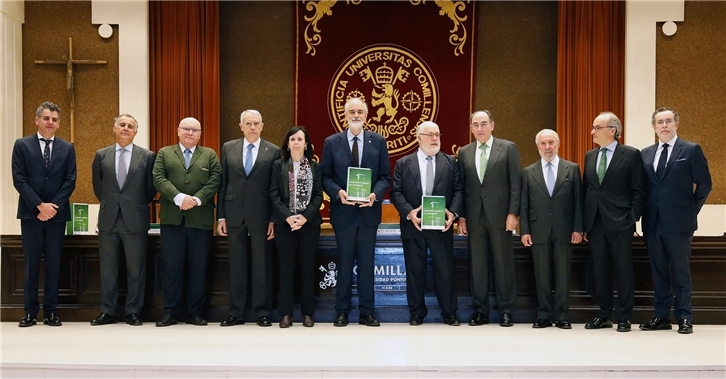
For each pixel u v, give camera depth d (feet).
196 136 17.69
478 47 28.91
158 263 18.33
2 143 26.55
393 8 28.30
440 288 17.38
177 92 28.19
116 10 27.99
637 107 27.48
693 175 16.81
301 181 17.01
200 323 17.46
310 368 11.80
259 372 11.80
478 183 17.43
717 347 14.03
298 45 28.40
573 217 17.43
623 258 16.92
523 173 17.83
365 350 13.44
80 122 28.22
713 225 27.45
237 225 17.22
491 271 18.13
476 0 28.66
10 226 26.99
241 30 29.17
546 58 28.91
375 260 18.31
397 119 28.25
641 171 17.04
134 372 11.89
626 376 11.87
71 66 27.91
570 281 17.62
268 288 17.44
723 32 27.61
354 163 17.21
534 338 15.20
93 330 16.48
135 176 17.70
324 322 18.04
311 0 28.37
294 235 17.30
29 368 12.03
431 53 28.30
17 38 27.86
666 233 16.80
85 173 28.19
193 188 17.34
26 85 28.32
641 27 27.48
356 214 17.12
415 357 12.66
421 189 17.34
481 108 28.91
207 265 17.83
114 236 17.65
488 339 14.99
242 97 29.17
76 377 11.95
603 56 27.71
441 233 17.22
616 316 17.07
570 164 17.63
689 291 16.72
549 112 28.91
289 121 29.07
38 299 18.38
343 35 28.35
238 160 17.42
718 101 27.66
